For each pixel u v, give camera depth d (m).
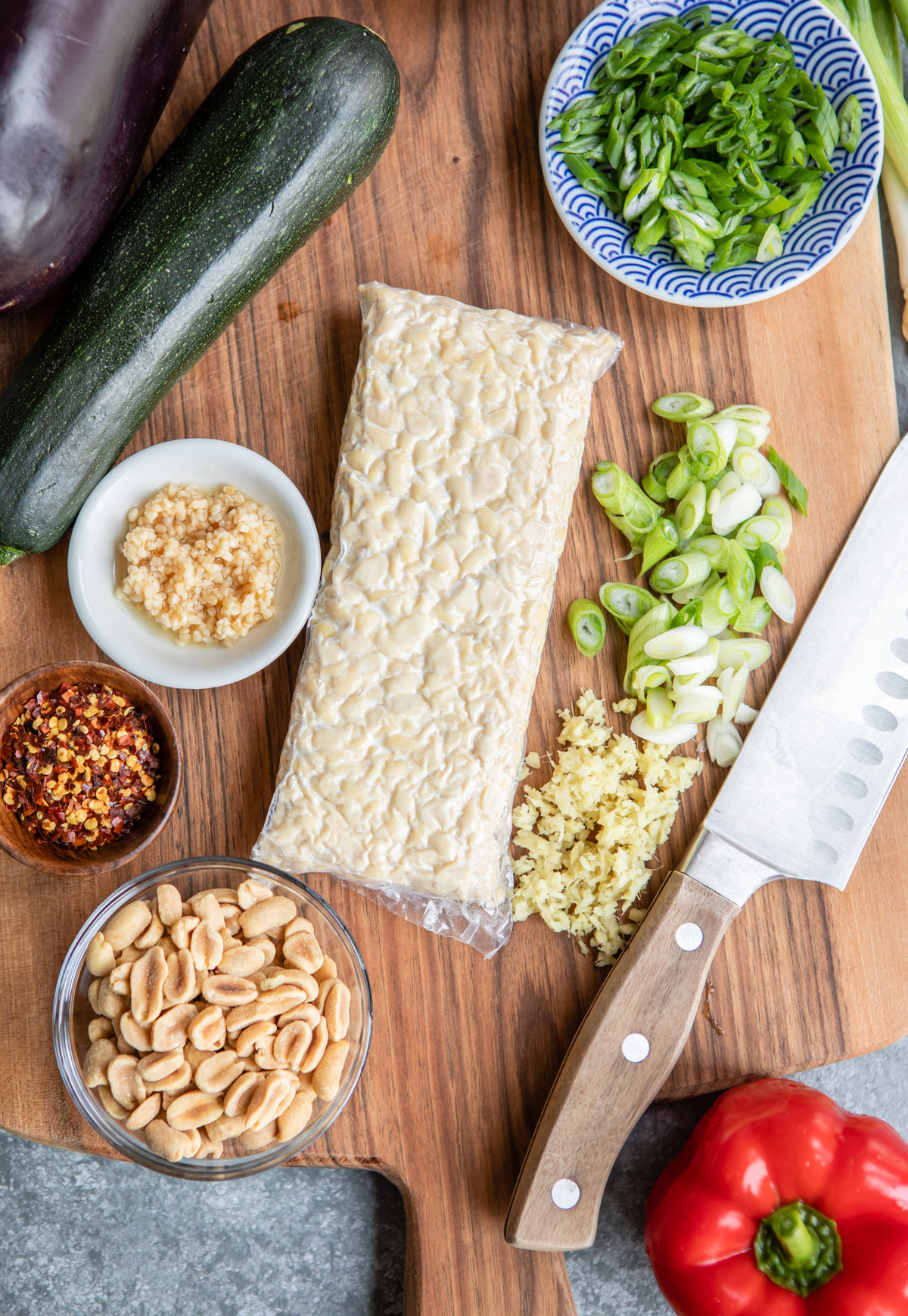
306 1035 1.04
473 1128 1.14
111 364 1.00
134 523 1.09
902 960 1.20
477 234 1.20
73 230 0.99
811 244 1.17
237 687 1.16
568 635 1.20
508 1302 1.12
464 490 1.10
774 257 1.18
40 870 1.02
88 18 0.91
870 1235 1.07
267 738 1.16
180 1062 1.01
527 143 1.20
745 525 1.20
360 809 1.08
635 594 1.19
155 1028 1.01
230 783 1.15
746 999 1.19
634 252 1.18
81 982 1.06
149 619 1.11
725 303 1.14
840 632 1.19
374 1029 1.14
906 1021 1.20
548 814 1.17
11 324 1.13
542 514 1.11
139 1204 1.26
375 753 1.09
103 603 1.08
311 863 1.10
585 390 1.13
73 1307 1.25
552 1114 1.08
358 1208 1.27
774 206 1.16
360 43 1.03
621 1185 1.25
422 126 1.19
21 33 0.89
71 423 1.00
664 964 1.11
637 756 1.19
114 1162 1.26
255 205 1.02
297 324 1.18
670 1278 1.10
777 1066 1.19
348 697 1.09
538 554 1.10
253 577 1.07
